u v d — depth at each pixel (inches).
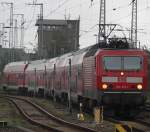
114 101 1899.6
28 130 1492.4
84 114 2105.1
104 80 1902.1
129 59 1916.8
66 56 2903.5
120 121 1761.8
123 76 1905.8
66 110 2393.0
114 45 1987.0
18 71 4667.8
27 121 1903.3
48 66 3526.1
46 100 3449.8
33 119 1951.3
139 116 1966.0
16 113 2305.6
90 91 2021.4
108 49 1932.8
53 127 1563.7
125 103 1905.8
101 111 1808.6
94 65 1940.2
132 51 1921.8
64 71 2755.9
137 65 1918.1
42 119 1964.8
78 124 1690.5
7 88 4953.3
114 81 1903.3
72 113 2187.5
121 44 1988.2
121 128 967.6
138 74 1913.1
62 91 2832.2
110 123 1702.8
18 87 4638.3
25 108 2623.0
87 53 2135.8
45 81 3622.0
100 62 1909.4
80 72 2239.2
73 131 1481.3
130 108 1946.4
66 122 1712.6
